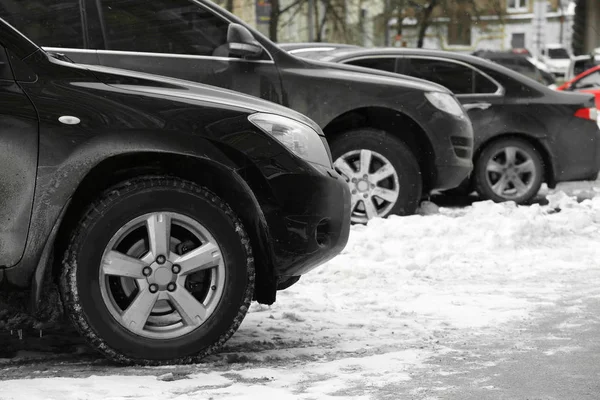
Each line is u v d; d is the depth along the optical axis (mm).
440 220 12367
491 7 61938
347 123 13148
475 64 16094
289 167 6324
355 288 9352
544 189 18734
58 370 5902
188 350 6070
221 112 6223
